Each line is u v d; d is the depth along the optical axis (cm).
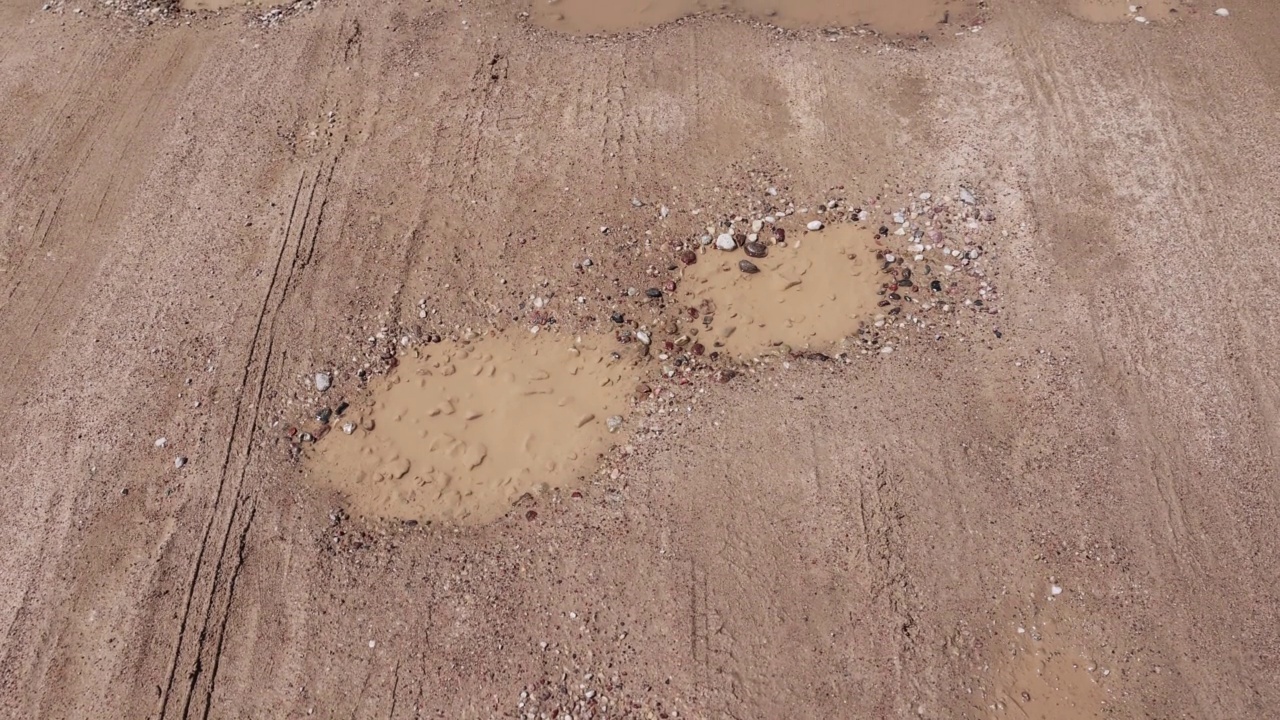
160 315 436
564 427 392
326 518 371
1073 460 367
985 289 421
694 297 428
